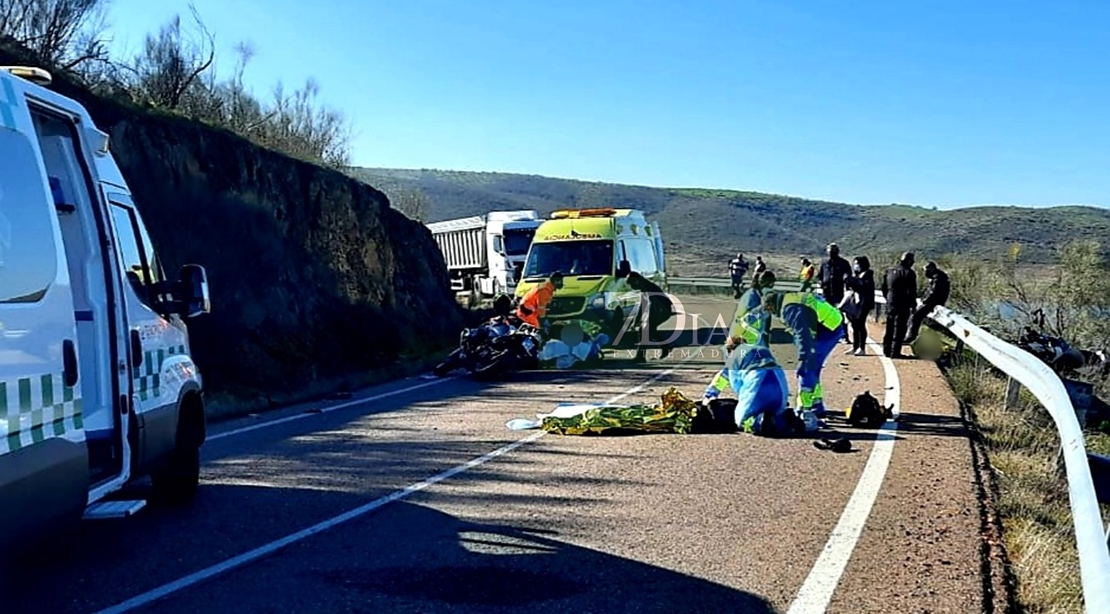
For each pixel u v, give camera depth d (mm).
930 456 9609
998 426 11531
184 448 7715
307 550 6629
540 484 8508
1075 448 7359
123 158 17469
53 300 5160
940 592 5812
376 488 8414
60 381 5172
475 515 7516
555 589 5855
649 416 11023
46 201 5273
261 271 19016
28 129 5262
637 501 7918
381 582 5969
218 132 21422
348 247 24250
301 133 33125
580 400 13672
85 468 5371
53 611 5449
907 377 15477
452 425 11703
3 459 4531
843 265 21312
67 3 20016
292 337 18750
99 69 20844
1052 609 5715
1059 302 30078
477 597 5715
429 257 28984
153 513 7594
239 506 7812
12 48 17656
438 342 25172
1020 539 6992
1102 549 5039
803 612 5496
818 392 11586
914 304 18453
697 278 49312
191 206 18016
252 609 5500
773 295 11141
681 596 5742
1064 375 20875
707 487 8375
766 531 7062
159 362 7258
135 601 5617
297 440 10875
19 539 4746
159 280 7762
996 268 32625
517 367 16562
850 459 9492
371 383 16516
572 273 19797
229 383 15594
